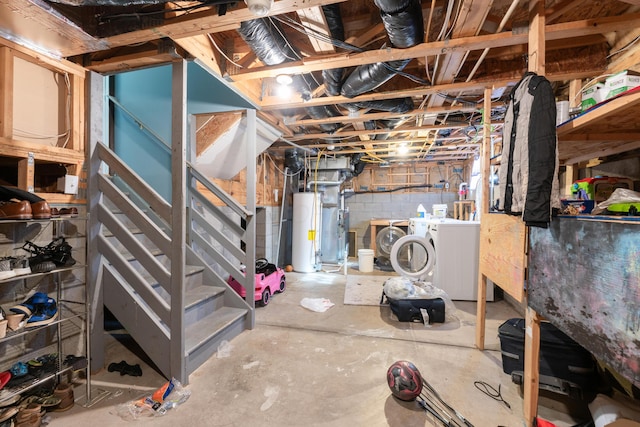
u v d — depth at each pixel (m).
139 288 1.90
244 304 2.70
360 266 5.16
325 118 3.18
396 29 1.56
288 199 5.75
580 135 1.64
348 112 3.14
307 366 2.04
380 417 1.54
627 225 0.89
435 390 1.78
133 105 2.69
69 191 1.79
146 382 1.83
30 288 1.63
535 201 1.29
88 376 1.63
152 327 1.88
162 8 1.54
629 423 1.12
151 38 1.65
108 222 1.93
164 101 2.61
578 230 1.14
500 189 1.73
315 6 1.43
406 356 2.19
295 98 2.69
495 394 1.75
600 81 1.54
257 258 4.78
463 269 3.62
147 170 2.68
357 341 2.43
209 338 2.11
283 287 3.96
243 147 3.57
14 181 1.91
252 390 1.77
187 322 2.28
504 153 1.69
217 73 2.14
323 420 1.52
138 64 1.89
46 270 1.43
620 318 0.92
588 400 1.59
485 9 1.50
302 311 3.16
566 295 1.21
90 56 1.90
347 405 1.63
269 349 2.28
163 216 1.84
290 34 2.04
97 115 1.95
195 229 3.16
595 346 1.03
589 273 1.07
